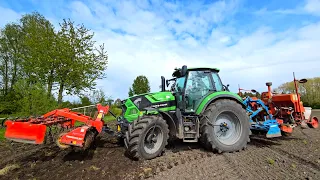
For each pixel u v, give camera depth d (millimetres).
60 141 4289
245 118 5297
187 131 5066
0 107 17141
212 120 5004
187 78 5621
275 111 6504
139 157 4332
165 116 5117
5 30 23750
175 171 3742
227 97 5586
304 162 4074
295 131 7645
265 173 3555
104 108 5043
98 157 4684
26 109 9000
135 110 5066
